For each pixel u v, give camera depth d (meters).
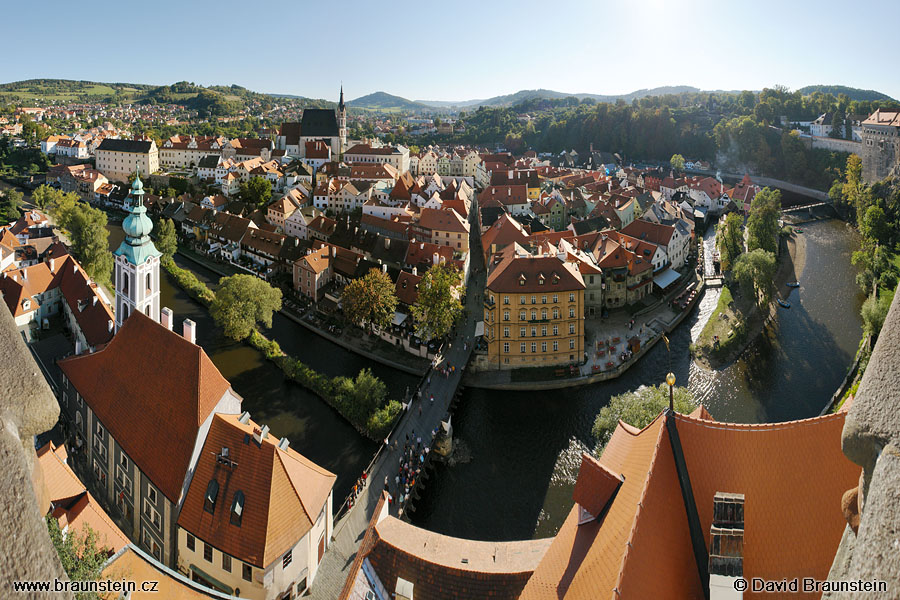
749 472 32.56
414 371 106.19
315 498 57.22
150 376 64.62
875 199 191.88
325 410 94.00
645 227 157.88
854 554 10.78
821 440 32.31
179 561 56.44
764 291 133.00
